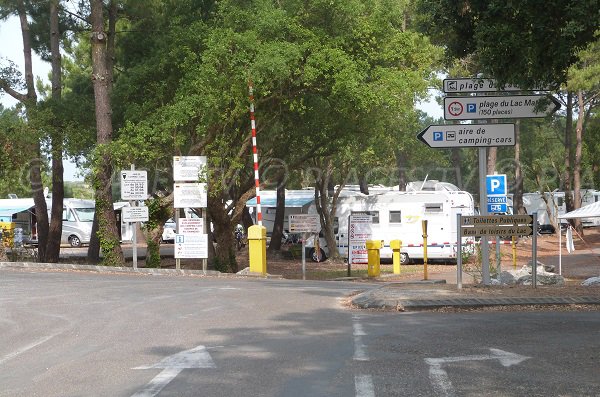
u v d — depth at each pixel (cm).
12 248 3250
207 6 2859
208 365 783
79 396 672
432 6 1401
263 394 659
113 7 3066
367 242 2758
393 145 3656
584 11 1139
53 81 3094
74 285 1678
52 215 3231
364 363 782
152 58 2675
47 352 898
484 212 1455
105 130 2517
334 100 2616
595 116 4912
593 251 4050
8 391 705
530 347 858
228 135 2759
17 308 1280
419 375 724
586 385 683
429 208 3528
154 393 669
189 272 2400
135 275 2142
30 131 2709
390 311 1180
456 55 1442
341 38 2548
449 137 1427
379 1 2656
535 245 1391
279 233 4231
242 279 2116
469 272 1948
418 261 3694
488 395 650
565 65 1274
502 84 1329
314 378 717
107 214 2550
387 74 2561
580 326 998
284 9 2608
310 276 2869
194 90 2475
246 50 2447
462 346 868
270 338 945
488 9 1255
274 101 2678
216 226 2947
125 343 933
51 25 3097
